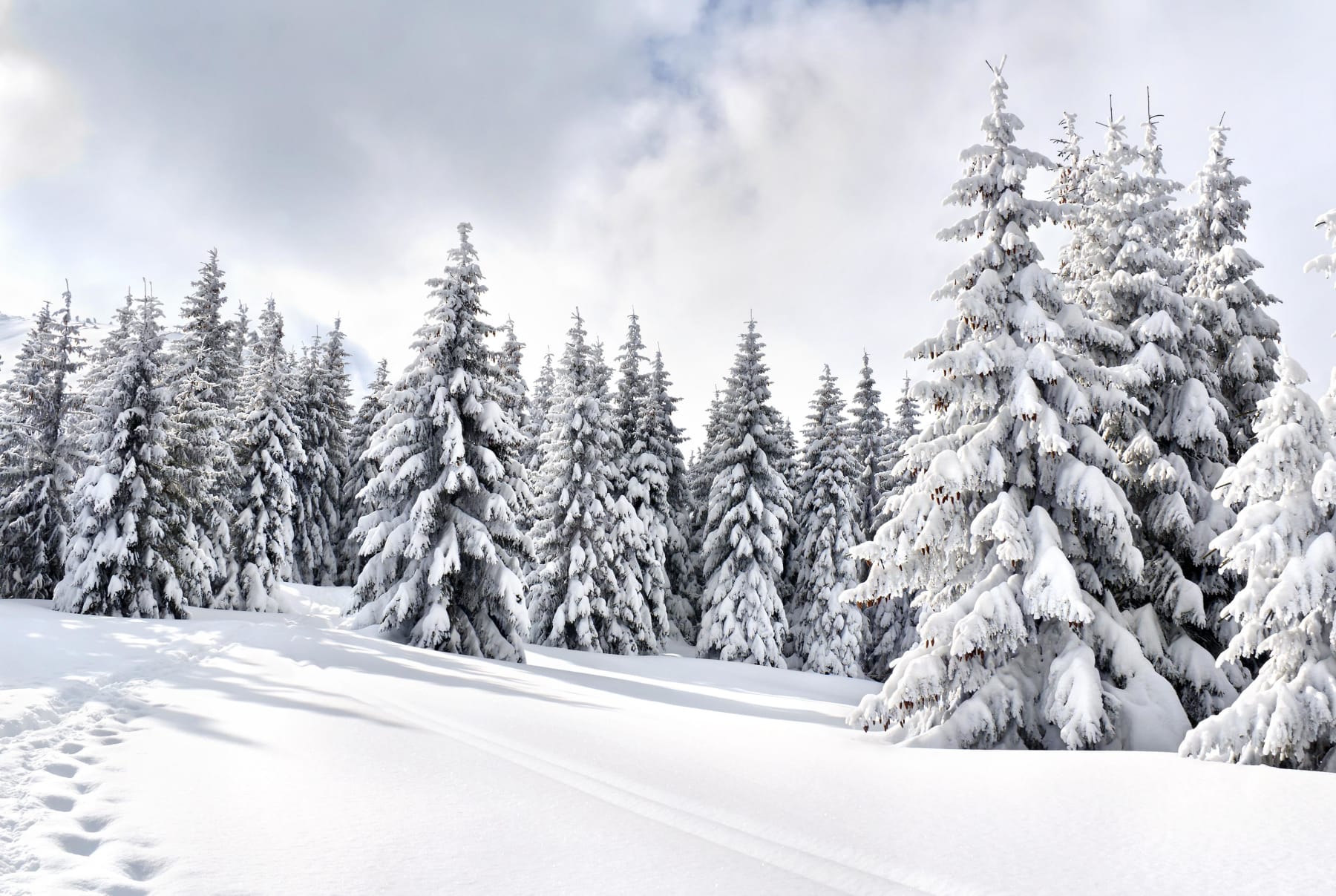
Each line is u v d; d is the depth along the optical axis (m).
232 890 3.85
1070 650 10.75
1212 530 13.23
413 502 22.05
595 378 35.19
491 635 21.25
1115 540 11.59
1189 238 17.08
